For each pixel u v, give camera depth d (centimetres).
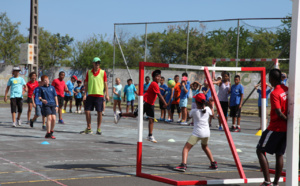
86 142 941
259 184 570
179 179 582
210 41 2019
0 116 1600
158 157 766
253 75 1983
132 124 1431
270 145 527
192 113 646
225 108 1310
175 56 2141
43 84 994
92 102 1111
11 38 4953
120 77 2334
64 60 5578
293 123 468
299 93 468
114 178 576
